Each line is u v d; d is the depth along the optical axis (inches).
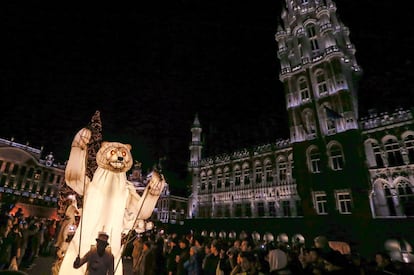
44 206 2011.6
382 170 903.1
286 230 1037.8
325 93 1096.2
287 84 1259.8
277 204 1201.4
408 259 728.3
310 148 1084.5
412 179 831.7
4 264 320.5
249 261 228.5
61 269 160.9
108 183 181.2
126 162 191.3
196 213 1563.7
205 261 308.8
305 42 1240.2
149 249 339.6
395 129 912.9
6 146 1888.5
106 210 173.3
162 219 1942.7
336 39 1200.2
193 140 1818.4
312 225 965.2
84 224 166.2
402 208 831.1
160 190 202.2
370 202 866.8
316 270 181.6
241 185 1395.2
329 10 1259.2
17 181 1908.2
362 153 951.0
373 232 812.0
